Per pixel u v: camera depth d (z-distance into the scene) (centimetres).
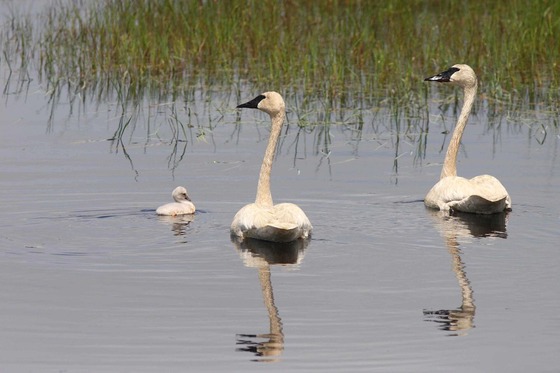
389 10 3241
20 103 2517
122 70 2805
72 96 2591
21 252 1449
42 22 3253
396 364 1082
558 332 1167
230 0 3138
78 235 1541
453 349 1121
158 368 1070
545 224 1627
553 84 2602
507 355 1106
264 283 1329
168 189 1839
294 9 3350
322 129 2303
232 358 1094
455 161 1856
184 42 2919
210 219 1652
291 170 1983
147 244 1499
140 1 3108
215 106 2481
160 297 1273
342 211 1708
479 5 3359
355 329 1173
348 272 1377
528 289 1307
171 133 2261
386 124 2350
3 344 1133
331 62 2709
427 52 2816
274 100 1598
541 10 2962
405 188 1866
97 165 2002
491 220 1656
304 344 1131
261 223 1503
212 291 1298
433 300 1267
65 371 1066
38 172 1934
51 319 1202
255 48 2897
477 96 2584
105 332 1164
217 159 2059
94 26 3036
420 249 1484
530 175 1942
